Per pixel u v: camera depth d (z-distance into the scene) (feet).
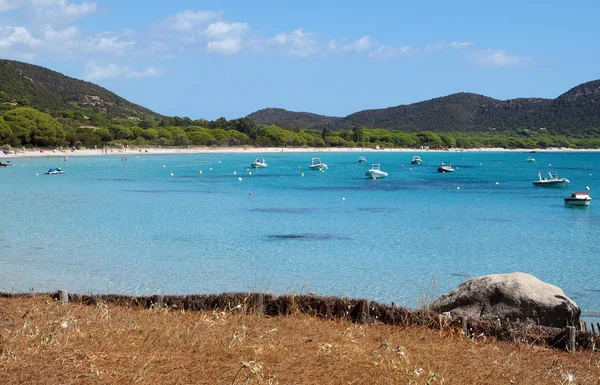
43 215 159.43
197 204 196.54
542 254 114.73
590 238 133.59
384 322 53.78
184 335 45.29
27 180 289.12
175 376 36.06
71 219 152.25
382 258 108.68
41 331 44.16
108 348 41.14
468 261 107.45
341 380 37.24
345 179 350.43
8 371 35.29
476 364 43.37
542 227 151.12
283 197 227.20
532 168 525.75
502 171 473.26
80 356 38.99
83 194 223.30
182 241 122.72
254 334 47.11
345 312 54.85
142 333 45.60
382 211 182.80
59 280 88.69
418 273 97.50
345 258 107.96
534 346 49.14
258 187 278.26
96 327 46.96
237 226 145.28
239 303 54.54
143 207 184.44
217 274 94.27
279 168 463.42
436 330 51.65
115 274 93.04
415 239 130.00
